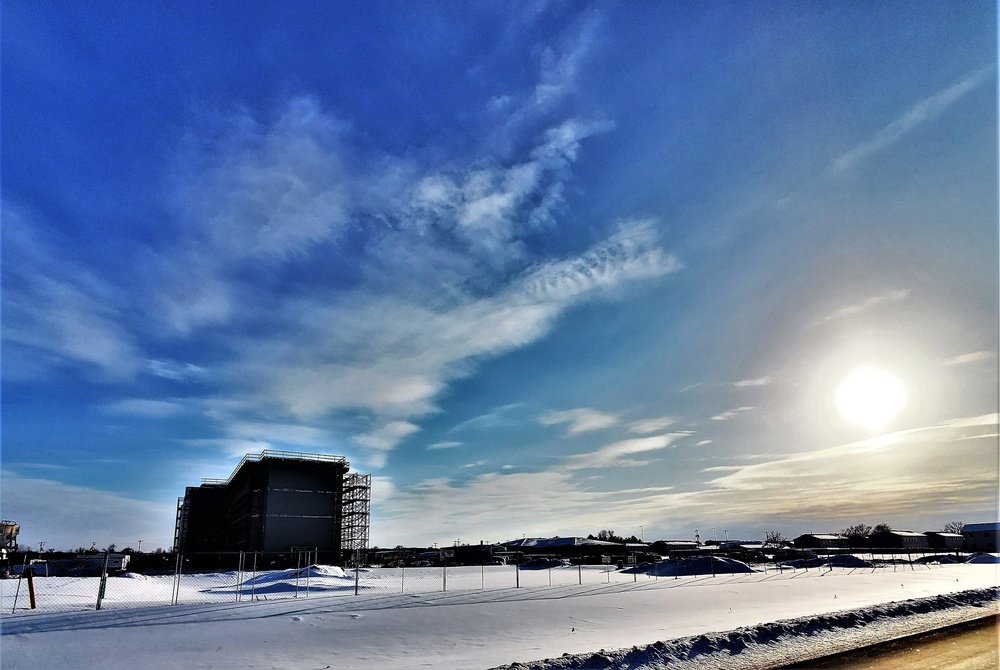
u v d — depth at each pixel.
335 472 82.00
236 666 14.42
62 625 21.08
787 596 31.41
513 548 132.50
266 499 77.56
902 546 121.94
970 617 21.00
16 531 76.94
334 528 80.19
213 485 100.75
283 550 76.56
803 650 15.47
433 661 14.77
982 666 13.46
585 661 13.69
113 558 59.38
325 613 24.34
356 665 14.41
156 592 36.91
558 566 84.31
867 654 14.89
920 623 19.72
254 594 34.81
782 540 151.88
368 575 57.59
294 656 15.59
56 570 58.72
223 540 97.44
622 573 66.88
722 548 127.44
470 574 63.19
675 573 58.12
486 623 21.52
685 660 14.30
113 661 15.01
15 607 26.42
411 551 109.88
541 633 19.22
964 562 82.19
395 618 22.73
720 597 31.27
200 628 20.23
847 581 43.62
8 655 15.69
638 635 18.61
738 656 14.80
